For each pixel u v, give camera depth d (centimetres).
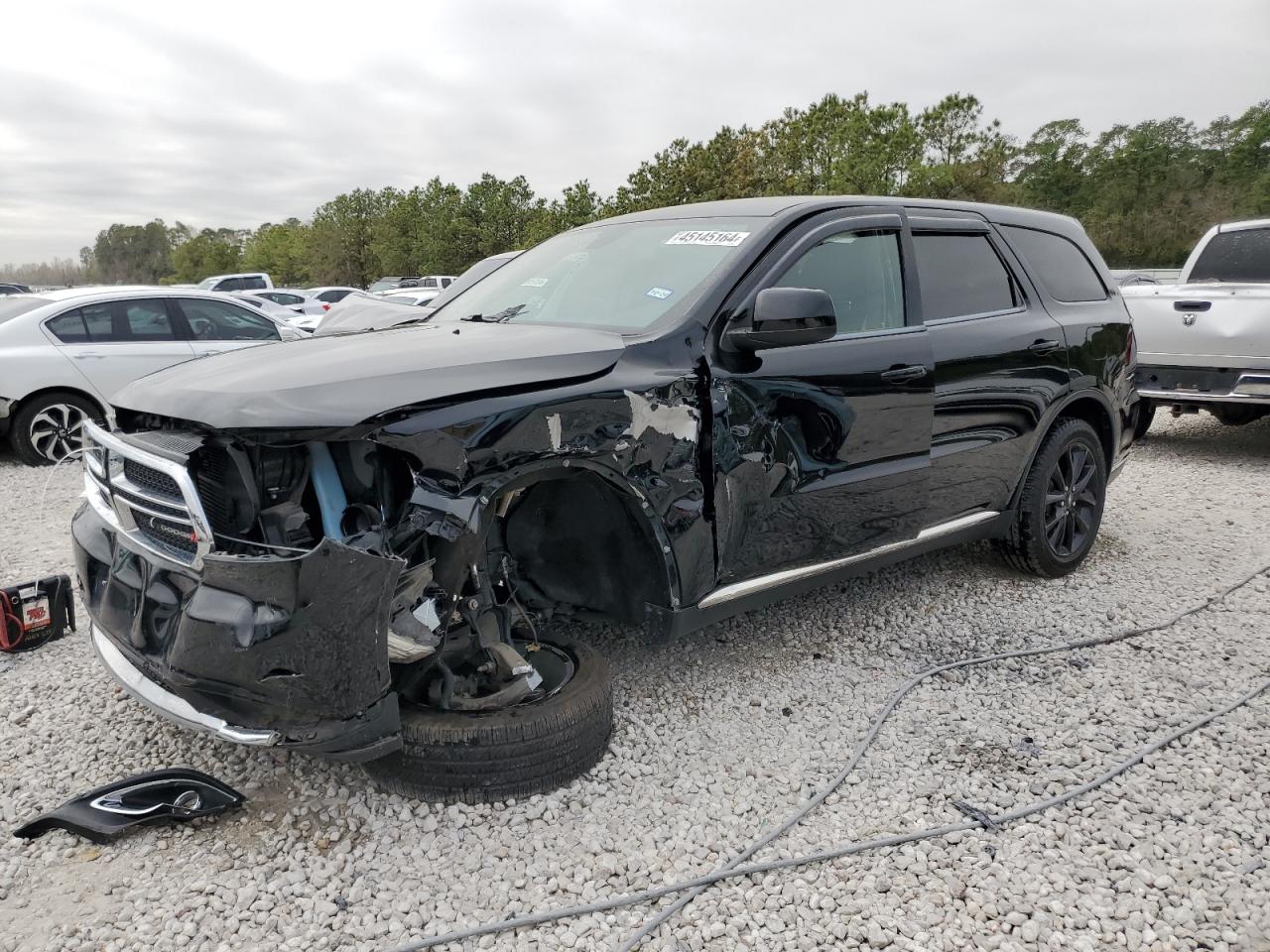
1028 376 432
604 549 311
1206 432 961
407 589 240
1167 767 307
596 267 371
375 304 643
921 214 405
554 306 358
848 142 4250
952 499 409
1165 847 267
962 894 247
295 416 228
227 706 232
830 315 304
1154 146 7000
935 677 374
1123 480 736
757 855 262
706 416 303
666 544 296
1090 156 7469
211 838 265
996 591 471
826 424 340
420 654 245
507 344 288
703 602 313
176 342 866
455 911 238
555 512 311
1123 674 377
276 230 9719
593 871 254
